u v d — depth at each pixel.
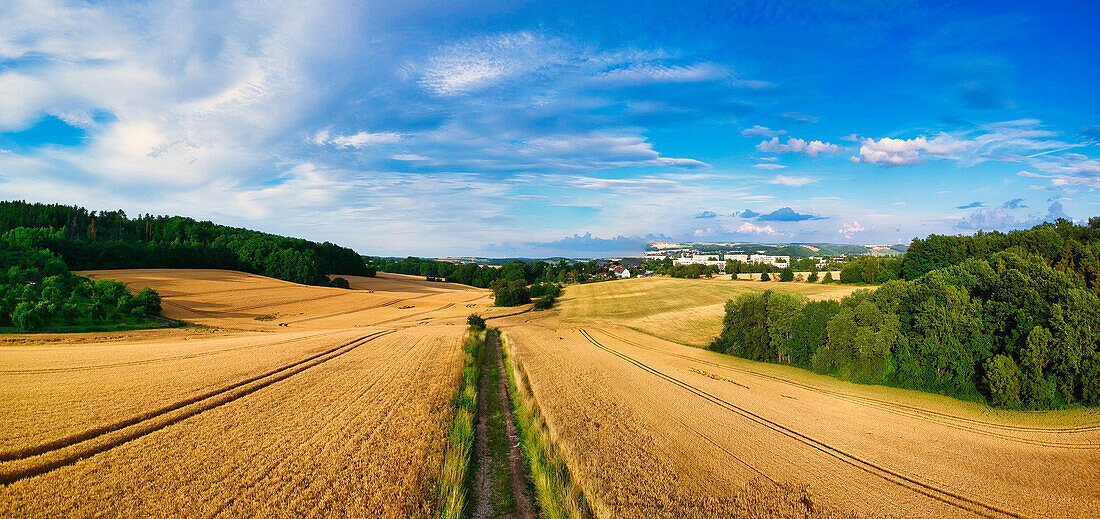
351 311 84.00
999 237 73.25
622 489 15.71
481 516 13.79
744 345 46.62
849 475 18.62
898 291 38.09
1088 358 28.16
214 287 87.50
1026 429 25.53
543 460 17.59
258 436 18.73
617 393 29.72
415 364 35.16
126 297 57.91
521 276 169.00
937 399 32.12
